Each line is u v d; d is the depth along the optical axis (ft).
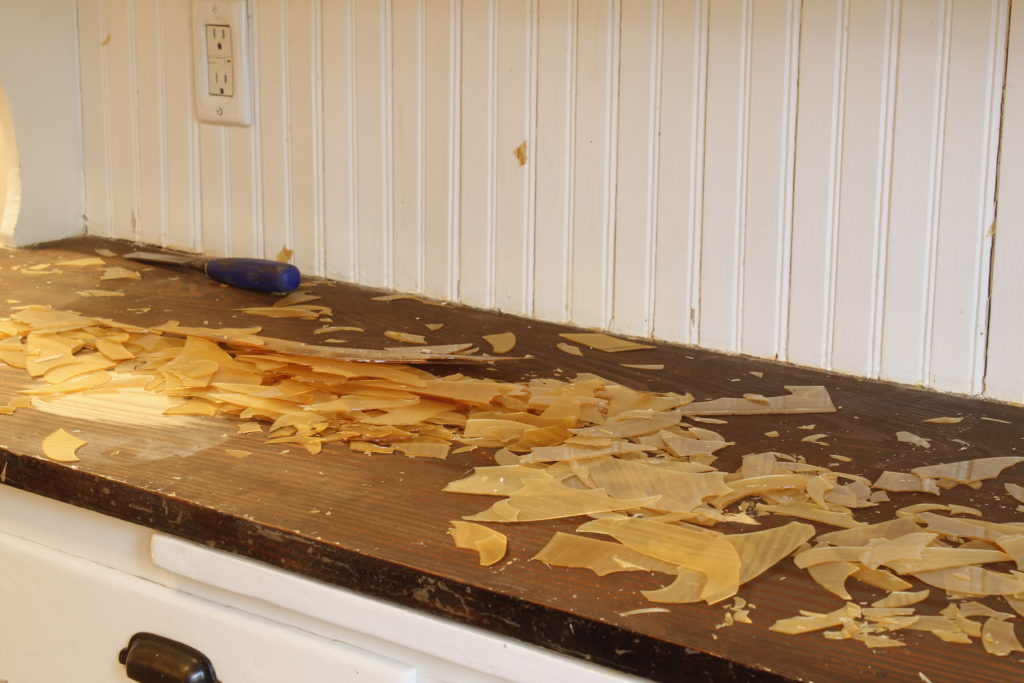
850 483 2.71
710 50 3.60
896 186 3.38
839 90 3.41
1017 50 3.12
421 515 2.48
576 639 2.09
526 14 3.91
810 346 3.63
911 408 3.30
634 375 3.55
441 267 4.33
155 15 4.75
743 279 3.71
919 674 1.90
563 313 4.09
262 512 2.48
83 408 3.10
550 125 3.96
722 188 3.68
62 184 5.08
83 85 5.03
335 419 3.03
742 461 2.83
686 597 2.14
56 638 2.96
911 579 2.22
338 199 4.52
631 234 3.89
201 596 2.65
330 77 4.41
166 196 4.96
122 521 2.76
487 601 2.17
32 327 3.69
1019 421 3.20
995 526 2.44
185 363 3.39
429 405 3.13
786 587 2.19
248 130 4.66
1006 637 2.01
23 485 2.80
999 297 3.30
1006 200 3.22
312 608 2.40
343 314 4.12
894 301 3.46
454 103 4.15
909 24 3.26
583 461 2.77
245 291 4.38
